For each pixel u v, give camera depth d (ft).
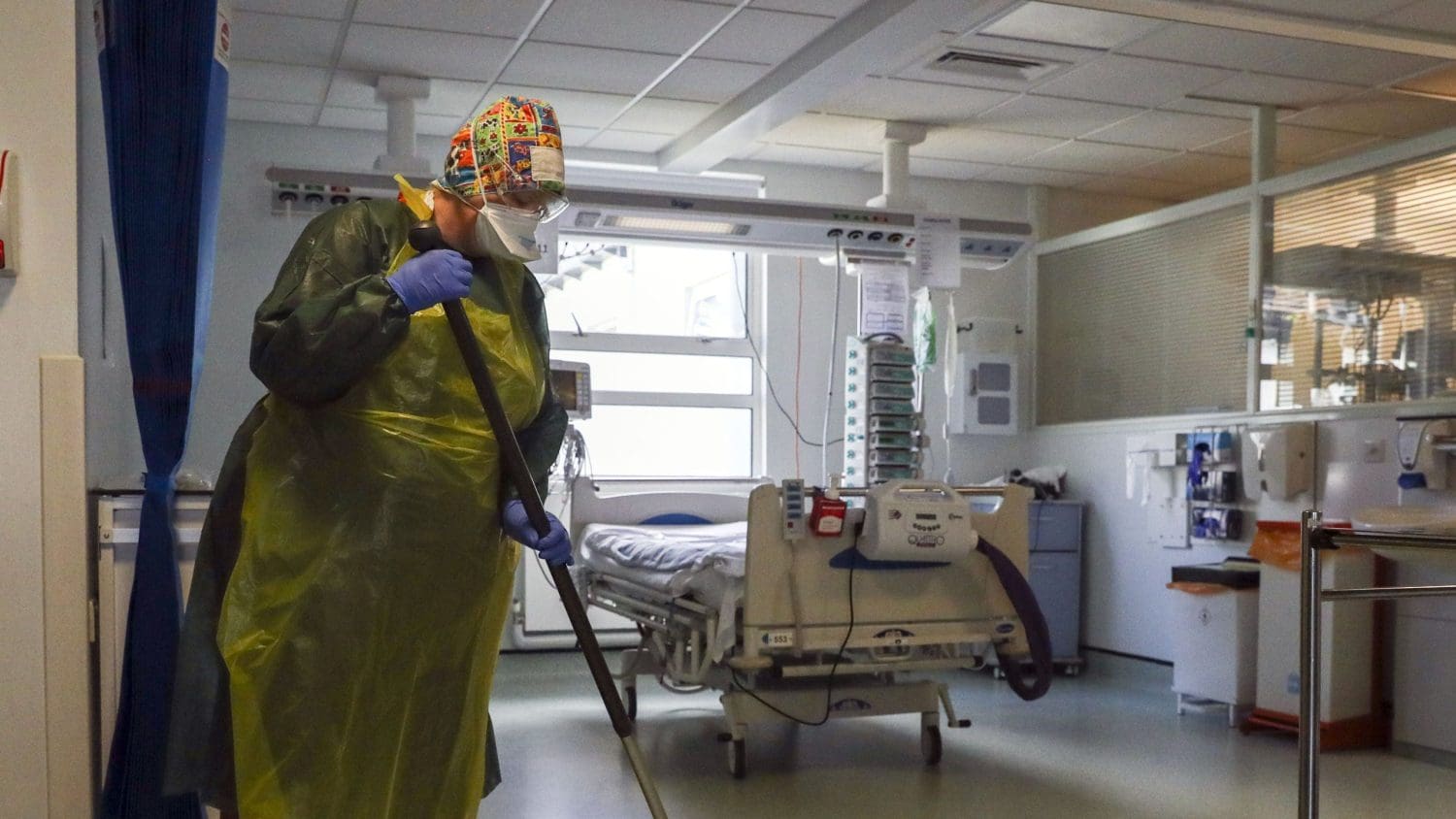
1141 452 21.83
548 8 16.03
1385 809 13.39
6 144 7.75
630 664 17.65
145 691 7.89
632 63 18.21
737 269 24.39
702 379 24.13
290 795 6.81
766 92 18.74
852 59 16.78
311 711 6.82
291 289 6.76
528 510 6.95
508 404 7.30
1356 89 19.29
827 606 13.99
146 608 7.89
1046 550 22.62
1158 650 21.53
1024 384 25.39
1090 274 23.97
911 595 14.42
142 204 7.97
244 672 6.78
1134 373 22.75
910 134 21.49
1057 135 21.98
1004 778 14.53
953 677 22.12
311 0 15.78
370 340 6.51
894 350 21.09
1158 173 24.57
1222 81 18.88
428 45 17.46
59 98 7.82
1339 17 15.89
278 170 17.75
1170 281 21.91
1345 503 17.76
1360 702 16.76
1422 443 16.21
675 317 24.61
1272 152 20.22
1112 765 15.30
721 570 13.89
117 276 9.79
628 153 23.44
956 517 13.89
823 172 24.57
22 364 7.77
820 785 14.15
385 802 7.19
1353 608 16.75
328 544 6.85
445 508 6.98
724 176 24.07
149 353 7.95
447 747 7.51
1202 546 20.58
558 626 22.82
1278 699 16.96
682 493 20.02
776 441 24.13
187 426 8.04
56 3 7.82
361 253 7.01
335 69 18.49
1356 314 18.15
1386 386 17.62
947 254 20.80
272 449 6.98
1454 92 19.44
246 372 20.72
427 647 7.24
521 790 13.76
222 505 7.11
